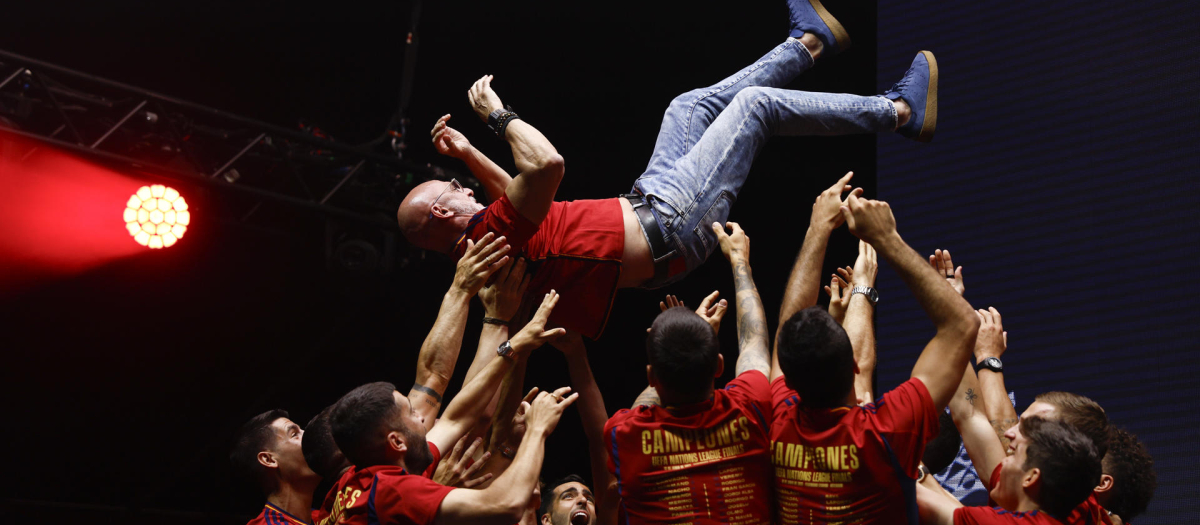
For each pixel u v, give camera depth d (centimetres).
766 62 305
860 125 292
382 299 718
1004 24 419
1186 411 350
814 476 174
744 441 180
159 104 564
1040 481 185
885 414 174
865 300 221
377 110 739
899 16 445
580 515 365
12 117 540
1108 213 381
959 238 410
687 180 271
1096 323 374
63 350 660
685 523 177
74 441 659
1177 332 358
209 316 695
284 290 701
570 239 263
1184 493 344
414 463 217
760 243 707
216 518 643
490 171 284
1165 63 382
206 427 688
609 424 191
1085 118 394
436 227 275
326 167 620
